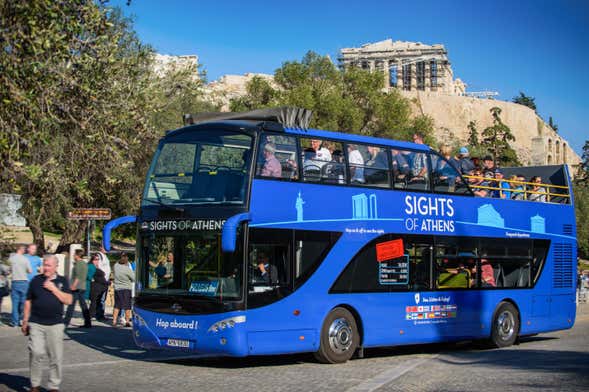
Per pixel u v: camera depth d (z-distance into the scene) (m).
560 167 22.00
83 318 23.30
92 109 18.69
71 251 25.39
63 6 17.48
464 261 17.92
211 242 13.52
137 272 14.38
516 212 19.66
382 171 16.19
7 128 16.06
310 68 58.94
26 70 16.34
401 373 13.53
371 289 15.58
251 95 59.03
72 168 19.91
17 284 20.61
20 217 17.91
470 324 17.98
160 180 14.50
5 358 14.88
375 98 56.97
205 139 14.21
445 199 17.56
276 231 13.84
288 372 13.63
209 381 12.33
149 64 29.17
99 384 11.81
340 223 15.07
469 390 11.48
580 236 77.81
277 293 13.77
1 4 16.12
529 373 13.59
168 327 13.70
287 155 14.34
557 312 20.69
